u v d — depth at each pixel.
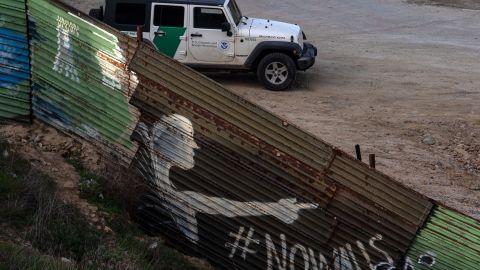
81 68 7.32
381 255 7.35
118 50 7.11
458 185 10.60
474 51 20.53
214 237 7.34
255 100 14.26
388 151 11.71
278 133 7.07
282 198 7.21
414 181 10.54
